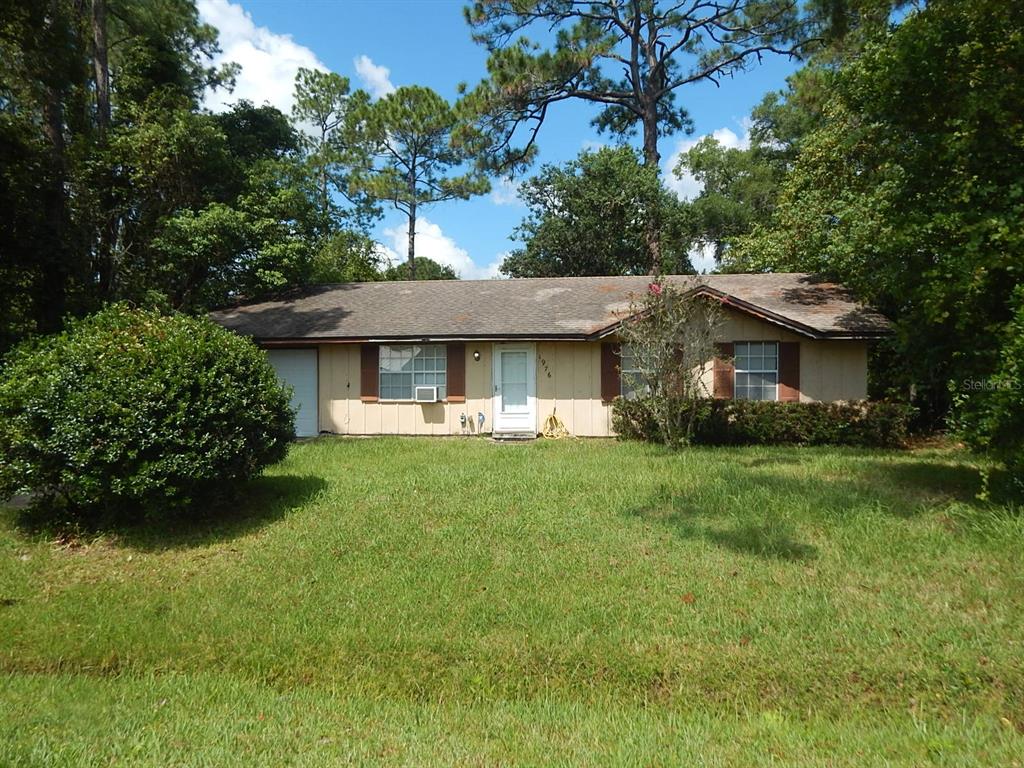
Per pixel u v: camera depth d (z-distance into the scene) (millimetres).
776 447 13461
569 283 19375
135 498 7816
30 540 8070
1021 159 7211
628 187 29391
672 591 6043
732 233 37188
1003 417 6633
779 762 3670
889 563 6395
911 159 8031
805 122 23969
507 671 4977
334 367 16750
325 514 8484
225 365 8273
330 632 5562
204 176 18547
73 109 17031
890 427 13523
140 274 17531
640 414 14562
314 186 23219
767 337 15211
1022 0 7164
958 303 7227
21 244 14984
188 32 23344
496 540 7441
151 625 5855
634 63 30281
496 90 27359
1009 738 3939
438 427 16359
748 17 26828
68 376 7668
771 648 5027
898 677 4664
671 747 3873
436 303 18109
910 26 7777
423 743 3951
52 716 4301
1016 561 6215
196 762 3654
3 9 14070
